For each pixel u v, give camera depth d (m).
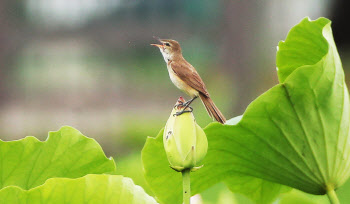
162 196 2.63
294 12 20.73
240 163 2.52
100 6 22.59
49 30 22.19
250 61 18.98
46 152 2.26
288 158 2.38
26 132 18.70
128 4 22.84
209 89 19.73
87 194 1.87
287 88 2.24
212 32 22.67
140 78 21.42
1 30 21.66
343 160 2.36
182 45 22.94
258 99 2.26
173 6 23.11
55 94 20.61
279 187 2.84
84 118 19.05
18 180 2.26
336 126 2.32
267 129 2.33
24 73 21.41
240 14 18.91
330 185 2.38
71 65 21.98
